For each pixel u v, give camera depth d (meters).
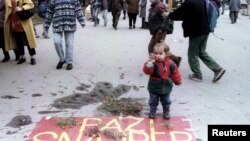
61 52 7.45
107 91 6.25
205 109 5.50
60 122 5.00
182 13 6.45
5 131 4.85
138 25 15.98
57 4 7.20
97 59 8.39
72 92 6.21
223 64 7.99
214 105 5.65
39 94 6.12
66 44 7.43
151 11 6.95
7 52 8.09
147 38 11.66
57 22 7.23
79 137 4.67
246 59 8.49
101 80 6.82
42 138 4.66
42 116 5.27
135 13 14.34
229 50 9.59
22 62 7.96
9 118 5.22
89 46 10.06
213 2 6.52
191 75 6.82
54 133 4.77
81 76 7.05
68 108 5.54
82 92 6.22
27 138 4.68
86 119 5.13
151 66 4.85
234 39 11.81
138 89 6.36
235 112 5.41
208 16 6.44
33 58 7.86
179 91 6.20
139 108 5.43
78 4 7.37
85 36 12.11
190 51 6.67
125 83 6.65
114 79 6.88
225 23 18.31
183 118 5.18
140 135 4.71
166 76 4.93
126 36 12.14
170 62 4.96
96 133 4.73
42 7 11.24
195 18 6.40
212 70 6.68
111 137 4.65
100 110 5.44
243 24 17.89
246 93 6.18
